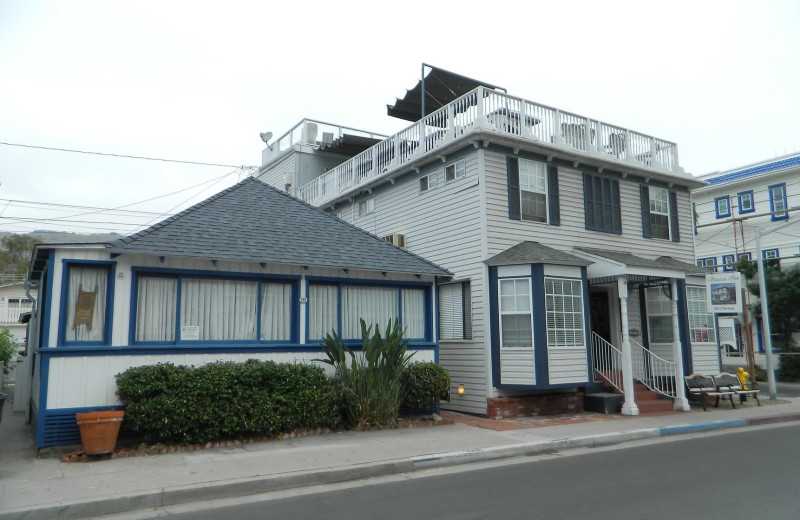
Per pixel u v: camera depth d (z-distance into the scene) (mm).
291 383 11211
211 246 11406
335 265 12555
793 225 29594
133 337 10578
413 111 23094
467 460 9805
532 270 14352
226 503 7445
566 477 8469
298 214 13961
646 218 18406
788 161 30203
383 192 18875
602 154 17438
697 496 7270
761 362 28406
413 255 14344
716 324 18062
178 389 10094
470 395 15094
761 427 13703
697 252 33969
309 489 8109
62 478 8133
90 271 10492
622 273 15055
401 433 11836
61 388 9867
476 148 15328
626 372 14930
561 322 14531
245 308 11953
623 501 7066
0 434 12055
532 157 16156
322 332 12852
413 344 13797
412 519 6465
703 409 15656
